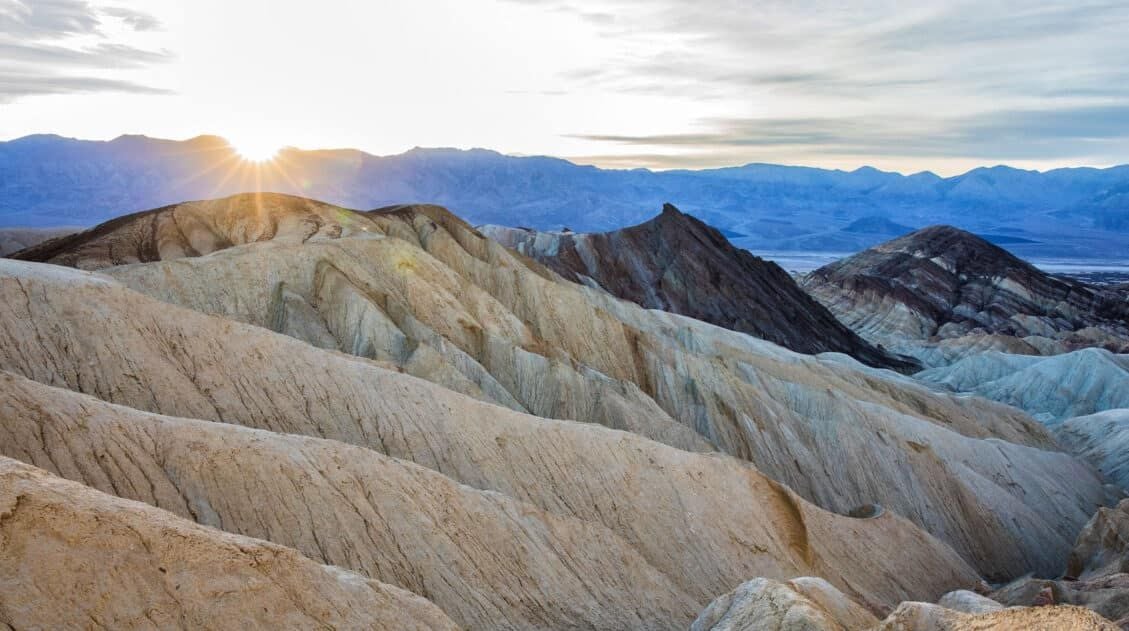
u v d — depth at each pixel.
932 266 189.00
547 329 64.19
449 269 60.06
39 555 14.33
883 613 37.03
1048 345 136.88
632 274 122.50
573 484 36.28
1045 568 54.78
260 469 24.80
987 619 20.23
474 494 29.44
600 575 29.83
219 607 15.82
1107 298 180.12
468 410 37.28
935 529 54.00
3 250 158.75
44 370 29.38
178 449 24.19
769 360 76.62
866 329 165.25
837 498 53.97
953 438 65.75
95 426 23.45
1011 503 59.12
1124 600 33.03
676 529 36.34
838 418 61.66
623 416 48.72
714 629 24.41
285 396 33.84
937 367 133.38
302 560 18.33
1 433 21.84
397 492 27.02
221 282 48.72
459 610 24.83
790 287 139.62
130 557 15.41
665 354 63.41
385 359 45.31
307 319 47.88
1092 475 71.94
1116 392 98.62
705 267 126.25
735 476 40.53
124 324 32.06
